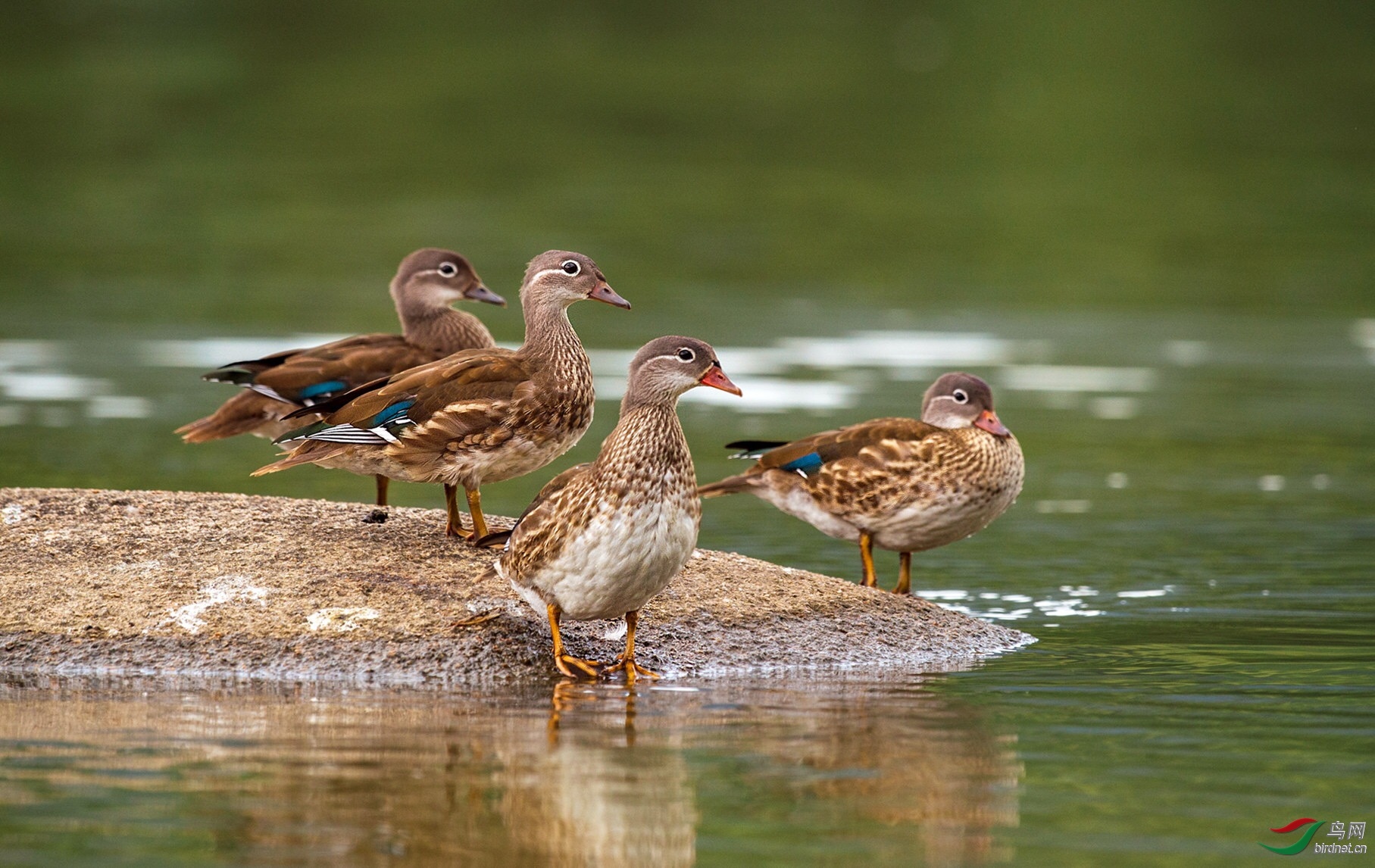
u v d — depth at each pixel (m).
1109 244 36.44
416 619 12.36
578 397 13.72
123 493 14.20
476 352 13.83
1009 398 24.48
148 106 51.00
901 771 9.87
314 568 12.92
